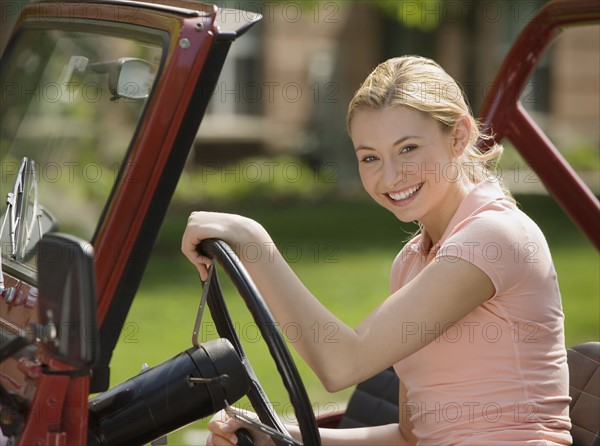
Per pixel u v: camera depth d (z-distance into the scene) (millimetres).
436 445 3576
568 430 3662
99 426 3029
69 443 2811
